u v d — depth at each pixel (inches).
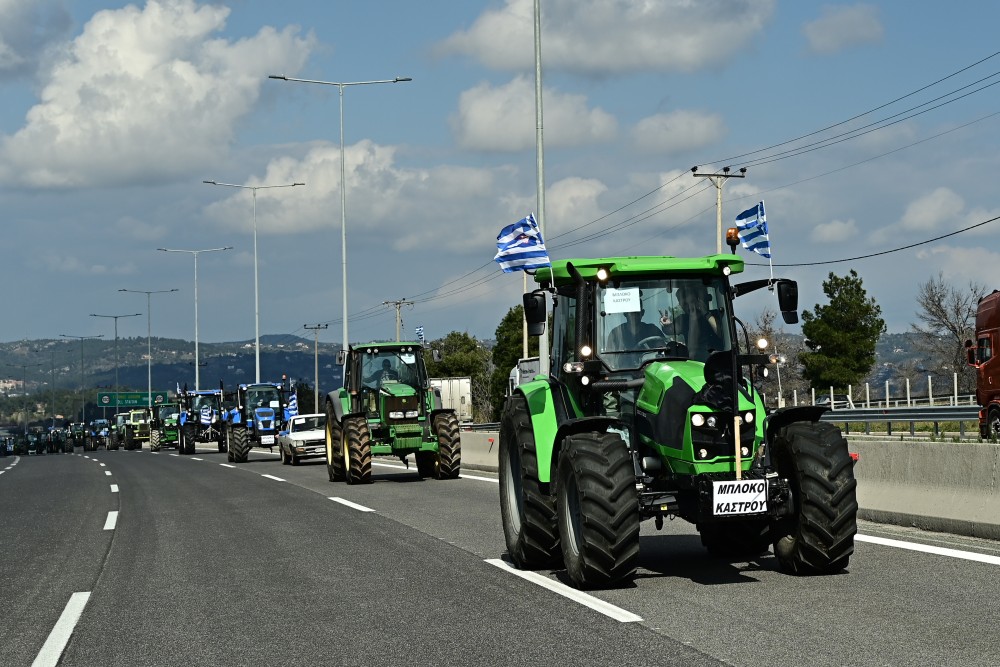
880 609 314.2
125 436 3344.0
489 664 271.1
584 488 363.9
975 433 1369.3
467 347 4116.6
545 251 741.9
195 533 612.7
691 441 358.6
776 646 273.9
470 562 452.8
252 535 588.7
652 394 377.4
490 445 1154.7
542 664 267.7
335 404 1061.8
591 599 353.7
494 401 3659.0
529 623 319.3
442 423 1011.9
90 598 403.2
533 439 428.1
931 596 330.3
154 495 936.3
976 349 1098.7
